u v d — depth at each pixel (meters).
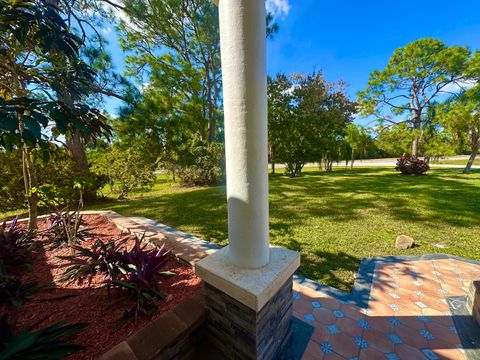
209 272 1.39
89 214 4.29
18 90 2.36
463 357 1.54
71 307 1.72
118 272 1.98
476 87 9.93
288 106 12.77
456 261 2.80
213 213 5.28
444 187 7.31
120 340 1.40
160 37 8.90
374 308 2.02
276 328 1.48
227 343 1.47
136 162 7.98
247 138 1.21
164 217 5.05
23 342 1.04
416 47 12.23
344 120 15.02
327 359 1.54
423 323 1.84
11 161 5.20
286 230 4.02
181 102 9.05
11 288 1.79
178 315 1.52
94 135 2.20
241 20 1.11
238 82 1.16
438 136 12.42
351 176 11.40
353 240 3.53
